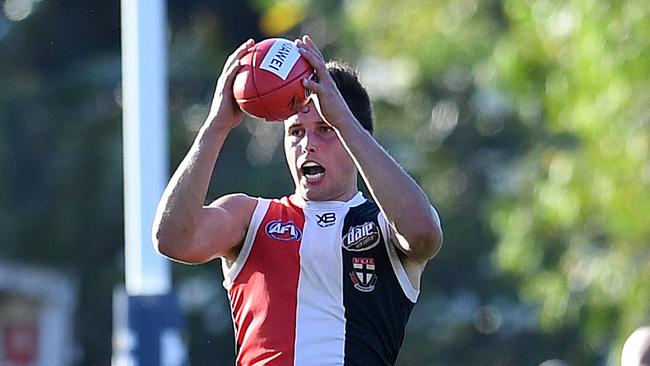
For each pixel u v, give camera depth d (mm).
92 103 110062
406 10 89000
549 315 70500
